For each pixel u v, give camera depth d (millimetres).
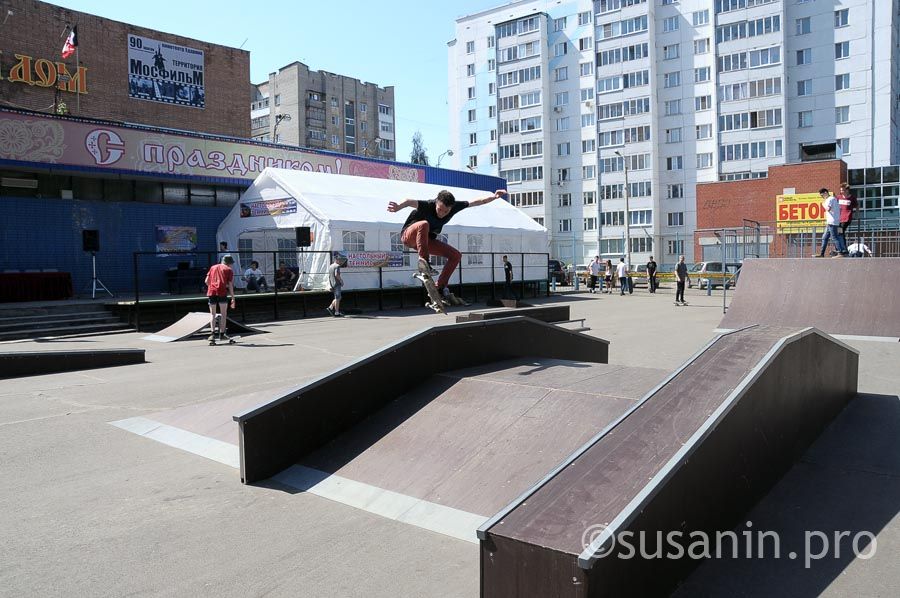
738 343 4828
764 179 37812
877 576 3299
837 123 47562
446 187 28562
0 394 8109
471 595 3209
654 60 54125
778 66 48531
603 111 56031
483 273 25766
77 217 19391
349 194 21891
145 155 19891
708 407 3752
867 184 38594
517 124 62031
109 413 7117
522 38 61250
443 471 4625
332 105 81188
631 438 3533
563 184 60781
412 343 6141
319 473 4969
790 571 3357
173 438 6094
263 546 3820
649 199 54062
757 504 4137
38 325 14172
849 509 4051
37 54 25625
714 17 50844
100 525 4156
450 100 70750
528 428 4930
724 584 3246
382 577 3418
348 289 20234
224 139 21906
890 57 45781
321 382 5371
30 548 3834
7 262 17984
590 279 30922
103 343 13164
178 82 30641
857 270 13055
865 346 10789
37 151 17594
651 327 15188
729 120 50688
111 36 28109
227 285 13016
